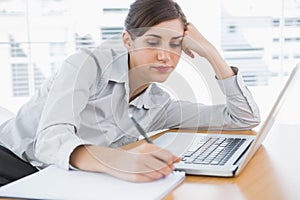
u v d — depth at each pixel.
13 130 1.54
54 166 1.09
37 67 3.04
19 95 3.06
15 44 3.02
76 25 3.00
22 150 1.49
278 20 2.99
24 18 3.00
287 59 3.01
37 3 2.99
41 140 1.11
